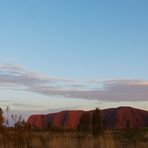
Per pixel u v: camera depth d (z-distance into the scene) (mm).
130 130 26453
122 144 20219
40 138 20750
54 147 19641
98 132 28250
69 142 20062
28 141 19203
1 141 17531
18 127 18688
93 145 19531
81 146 19656
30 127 19969
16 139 18281
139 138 22438
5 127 18078
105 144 19359
